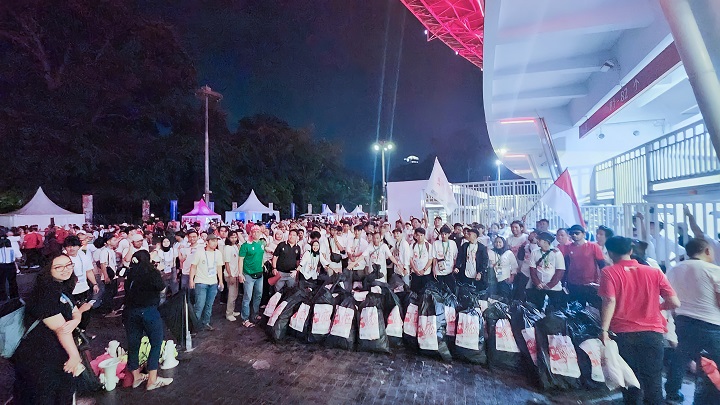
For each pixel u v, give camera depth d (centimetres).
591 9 529
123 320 464
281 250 722
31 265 1518
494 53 574
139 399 432
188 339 579
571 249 597
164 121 3678
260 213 2812
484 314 535
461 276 696
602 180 1049
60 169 2817
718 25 318
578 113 873
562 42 634
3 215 1898
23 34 3031
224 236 949
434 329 534
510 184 1067
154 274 459
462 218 1139
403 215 1353
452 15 2031
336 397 434
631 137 979
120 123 3453
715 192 551
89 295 669
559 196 648
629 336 369
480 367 509
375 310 571
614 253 387
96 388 447
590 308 549
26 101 2869
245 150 4406
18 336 318
